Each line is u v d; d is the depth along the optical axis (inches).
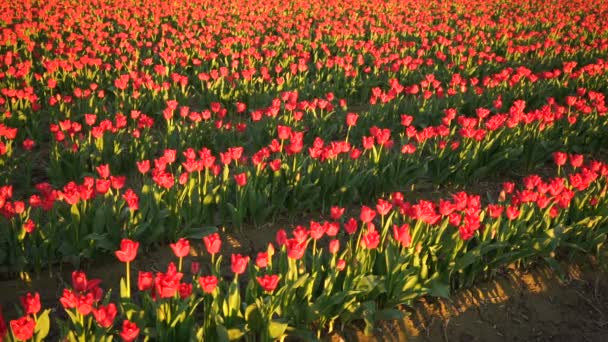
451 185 257.3
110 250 183.2
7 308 159.5
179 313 122.8
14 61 408.8
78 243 173.9
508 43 520.7
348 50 456.4
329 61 378.6
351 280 147.6
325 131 288.8
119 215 179.3
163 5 674.8
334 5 749.3
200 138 272.7
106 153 248.1
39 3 653.3
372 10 745.0
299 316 143.5
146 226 179.2
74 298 111.3
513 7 782.5
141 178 254.5
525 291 181.6
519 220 181.2
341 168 224.4
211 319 129.0
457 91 370.9
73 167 235.5
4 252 167.8
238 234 208.4
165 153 198.1
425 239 164.9
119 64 360.2
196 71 381.4
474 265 171.8
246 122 338.3
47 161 272.7
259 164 206.8
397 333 158.6
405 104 331.6
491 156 259.6
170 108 270.2
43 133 299.1
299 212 225.8
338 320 159.5
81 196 167.0
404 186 239.6
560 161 208.2
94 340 119.0
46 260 175.0
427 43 536.1
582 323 171.2
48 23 531.5
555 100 385.4
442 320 165.3
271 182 219.6
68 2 661.9
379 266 159.2
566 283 187.8
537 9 788.0
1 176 227.9
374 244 140.9
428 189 253.8
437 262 166.6
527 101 363.6
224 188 203.2
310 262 162.6
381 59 429.7
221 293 136.6
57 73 368.5
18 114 288.7
